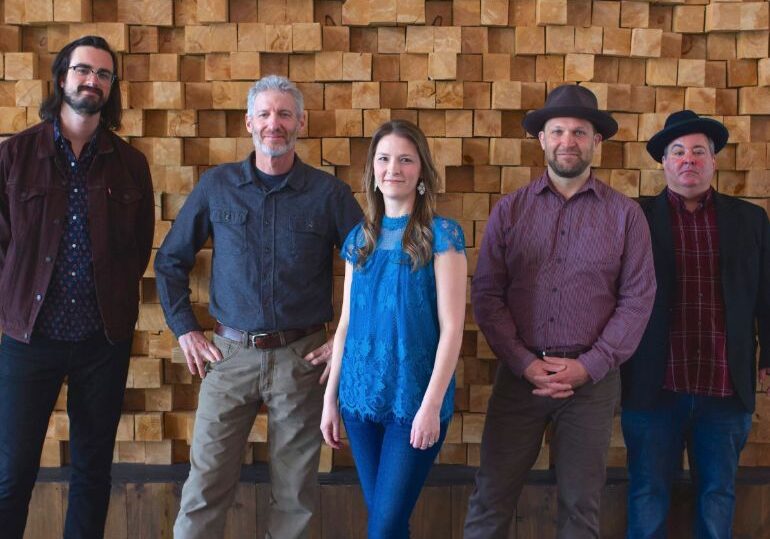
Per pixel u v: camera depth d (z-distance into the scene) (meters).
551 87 2.61
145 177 2.35
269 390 2.20
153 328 2.63
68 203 2.18
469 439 2.64
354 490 2.61
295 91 2.19
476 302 2.18
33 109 2.56
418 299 1.82
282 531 2.25
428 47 2.58
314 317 2.23
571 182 2.13
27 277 2.15
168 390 2.67
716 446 2.32
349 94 2.62
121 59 2.61
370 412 1.85
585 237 2.08
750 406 2.29
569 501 2.12
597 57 2.64
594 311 2.08
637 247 2.07
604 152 2.67
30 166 2.16
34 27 2.61
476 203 2.63
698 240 2.28
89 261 2.19
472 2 2.59
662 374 2.26
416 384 1.83
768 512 2.60
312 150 2.61
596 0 2.60
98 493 2.32
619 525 2.59
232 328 2.21
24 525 2.23
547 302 2.10
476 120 2.61
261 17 2.61
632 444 2.38
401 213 1.87
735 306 2.25
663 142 2.34
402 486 1.82
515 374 2.11
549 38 2.58
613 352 2.04
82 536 2.32
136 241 2.36
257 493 2.59
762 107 2.61
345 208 2.24
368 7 2.58
